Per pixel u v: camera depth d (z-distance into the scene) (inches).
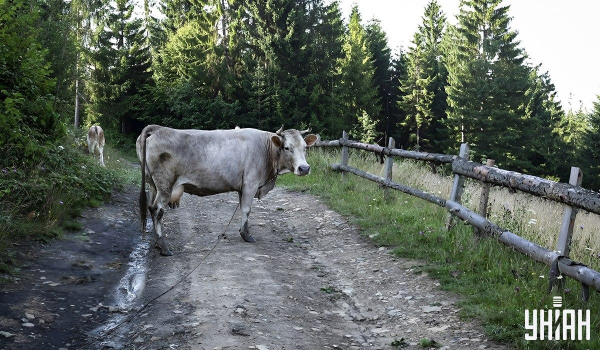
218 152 294.8
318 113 1360.7
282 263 276.8
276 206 427.2
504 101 1667.1
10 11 343.6
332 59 1478.8
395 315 213.5
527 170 1684.3
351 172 478.9
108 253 279.7
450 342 184.9
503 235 243.9
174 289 229.8
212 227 349.1
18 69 351.3
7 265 232.4
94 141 629.9
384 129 2028.8
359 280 255.4
